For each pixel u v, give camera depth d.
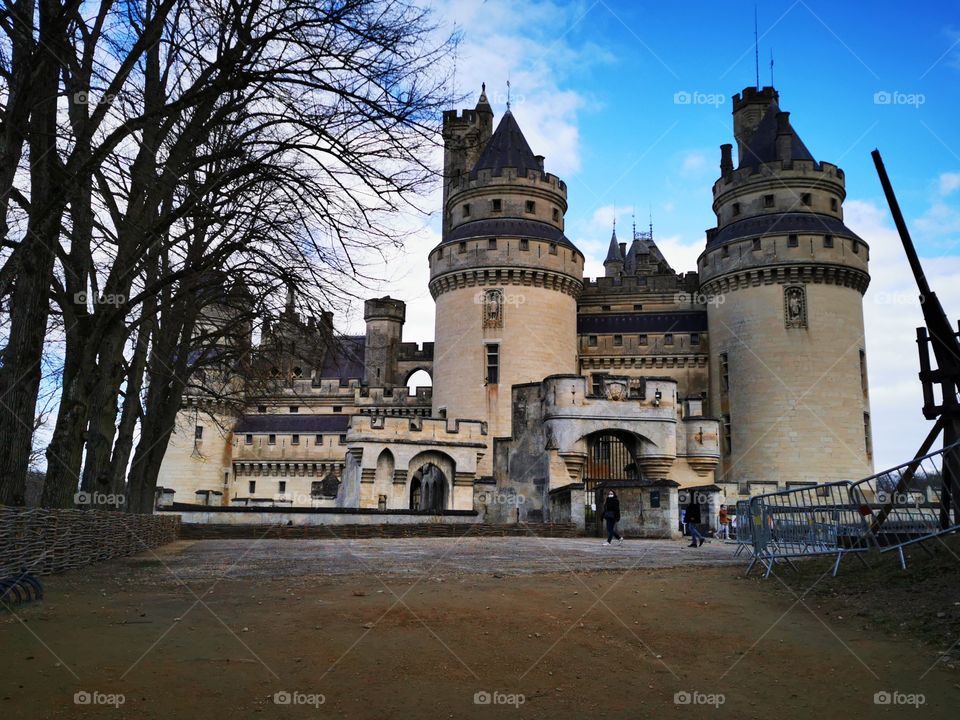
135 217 17.11
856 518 12.57
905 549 11.99
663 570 14.80
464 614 9.54
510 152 59.72
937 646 7.81
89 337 16.09
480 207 58.25
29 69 12.54
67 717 5.61
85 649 7.42
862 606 9.76
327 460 67.94
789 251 54.66
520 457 38.19
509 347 54.72
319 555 18.83
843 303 54.81
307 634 8.31
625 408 36.72
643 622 9.27
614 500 25.42
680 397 60.62
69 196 13.75
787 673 7.16
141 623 8.76
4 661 6.87
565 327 56.75
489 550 20.80
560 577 13.46
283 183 15.62
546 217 58.38
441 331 57.44
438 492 51.12
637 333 62.06
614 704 6.28
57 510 13.81
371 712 5.97
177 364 25.66
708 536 31.55
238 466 68.62
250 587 11.95
